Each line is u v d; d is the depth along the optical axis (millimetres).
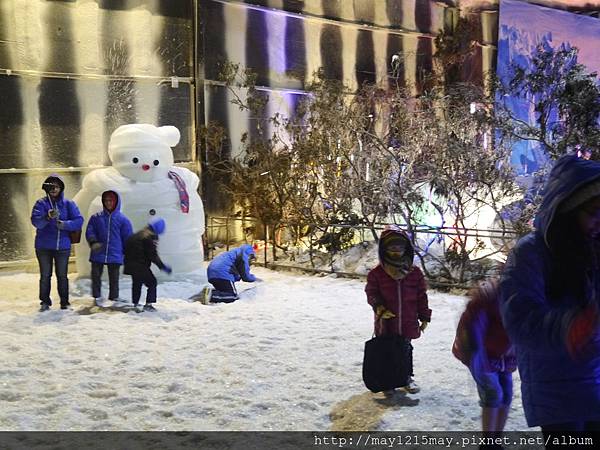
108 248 8352
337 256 10953
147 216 9539
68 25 10828
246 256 8891
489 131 10242
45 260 8102
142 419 4902
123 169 9609
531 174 12016
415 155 10367
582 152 9438
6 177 10438
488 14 16516
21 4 10359
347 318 7844
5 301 8695
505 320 2719
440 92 12094
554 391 2715
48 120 10766
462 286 9219
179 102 12141
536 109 9914
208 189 12406
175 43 11992
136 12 11484
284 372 5910
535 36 16344
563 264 2695
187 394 5391
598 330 2512
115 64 11359
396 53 15094
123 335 7039
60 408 5098
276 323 7551
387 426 4750
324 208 11242
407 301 5281
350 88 14250
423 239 10820
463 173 9727
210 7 12211
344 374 5848
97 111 11234
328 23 13867
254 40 12867
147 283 8062
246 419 4906
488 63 16578
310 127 12227
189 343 6785
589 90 9500
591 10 17500
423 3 15461
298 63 13516
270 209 11609
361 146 11008
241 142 12828
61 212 8117
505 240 9852
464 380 5680
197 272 9984
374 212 10664
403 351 5191
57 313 7871
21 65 10422
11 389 5449
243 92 12812
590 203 2676
